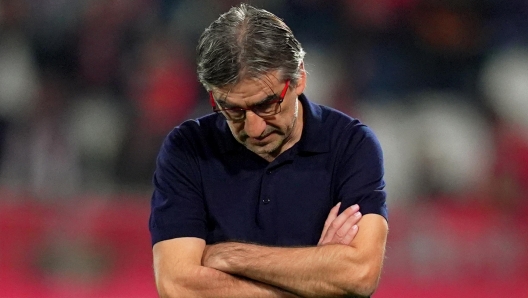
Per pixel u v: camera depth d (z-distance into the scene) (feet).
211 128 33.19
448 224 77.15
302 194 32.01
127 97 101.55
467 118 101.91
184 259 31.71
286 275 30.89
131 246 73.26
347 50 105.09
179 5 106.11
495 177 94.58
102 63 102.94
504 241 75.10
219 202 32.30
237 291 31.30
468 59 106.22
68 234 72.95
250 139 29.99
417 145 97.81
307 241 31.96
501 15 109.29
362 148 32.40
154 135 98.94
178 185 32.55
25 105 98.89
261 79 28.43
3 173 96.07
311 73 102.01
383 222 31.73
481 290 72.08
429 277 72.33
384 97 103.76
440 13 106.83
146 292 70.08
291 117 29.99
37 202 83.25
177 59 103.24
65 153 96.99
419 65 105.70
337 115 33.19
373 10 106.01
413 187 95.55
